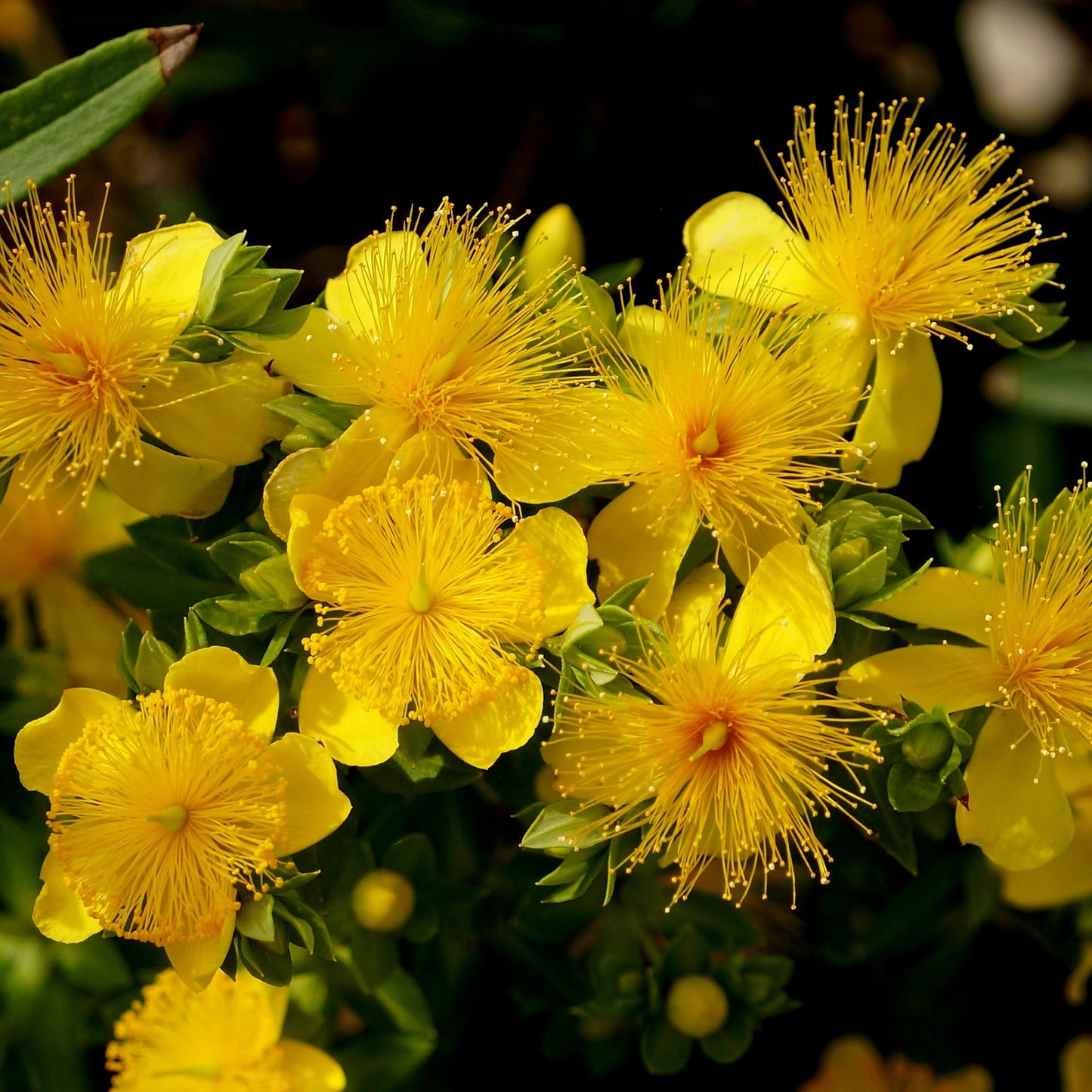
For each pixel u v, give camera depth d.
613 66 0.58
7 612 0.54
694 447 0.50
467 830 0.52
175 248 0.50
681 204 0.58
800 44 0.59
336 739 0.49
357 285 0.51
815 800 0.50
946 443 0.57
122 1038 0.53
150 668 0.49
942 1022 0.54
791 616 0.50
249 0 0.59
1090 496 0.50
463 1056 0.53
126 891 0.49
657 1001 0.52
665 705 0.50
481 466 0.50
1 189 0.52
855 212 0.51
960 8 0.60
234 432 0.50
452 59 0.58
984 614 0.50
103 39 0.58
